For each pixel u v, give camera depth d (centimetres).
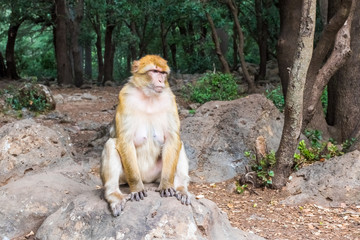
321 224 625
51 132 771
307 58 721
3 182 692
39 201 582
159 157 499
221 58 1869
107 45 2950
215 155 875
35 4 2775
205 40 2931
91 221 477
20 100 1507
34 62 4209
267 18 2536
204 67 2894
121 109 464
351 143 907
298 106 735
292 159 762
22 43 4022
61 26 2702
